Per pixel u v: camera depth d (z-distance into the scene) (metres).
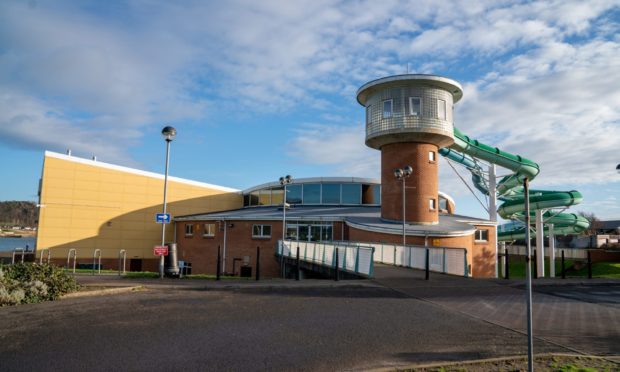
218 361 6.60
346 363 6.52
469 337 8.09
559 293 13.93
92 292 12.63
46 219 36.66
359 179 41.16
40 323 8.91
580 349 7.43
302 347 7.34
